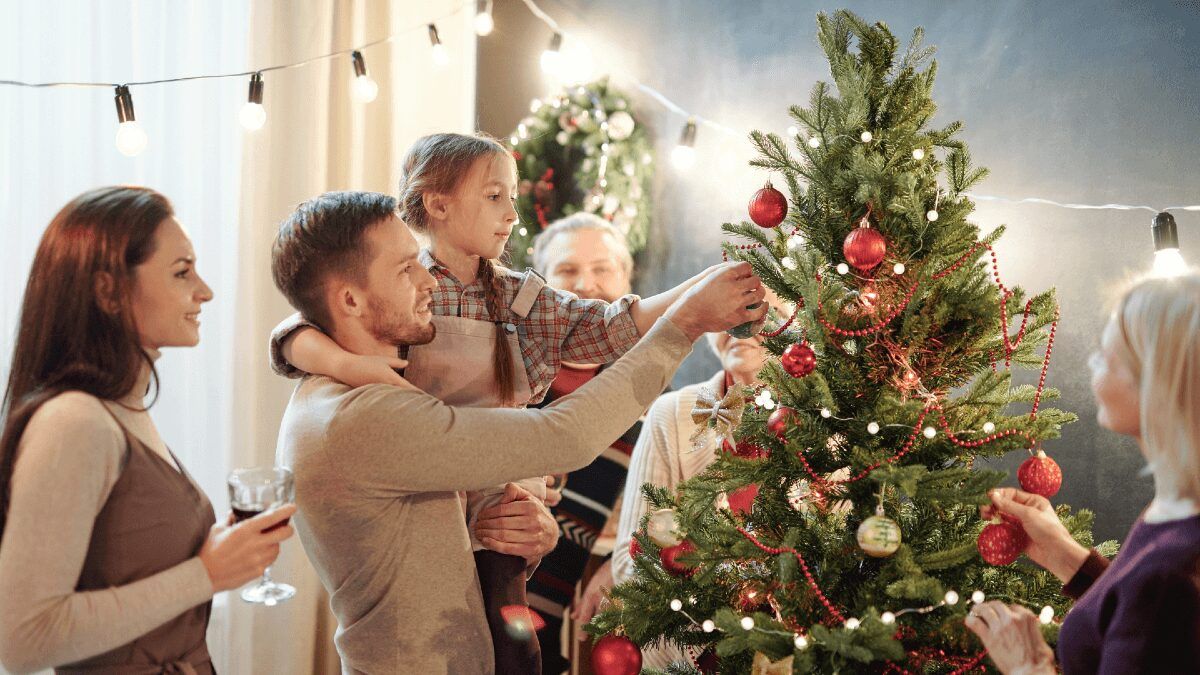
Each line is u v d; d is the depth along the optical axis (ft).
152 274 4.74
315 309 5.57
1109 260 8.65
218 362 10.43
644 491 6.25
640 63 11.57
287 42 10.59
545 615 9.45
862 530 4.96
